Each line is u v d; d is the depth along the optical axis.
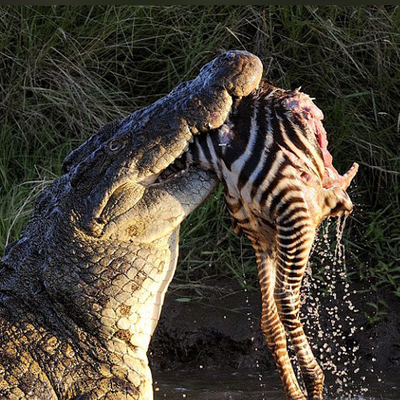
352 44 19.30
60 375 10.37
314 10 19.53
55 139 19.73
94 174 10.41
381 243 18.16
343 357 16.11
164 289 10.66
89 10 20.48
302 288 17.02
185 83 10.52
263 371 15.87
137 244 10.38
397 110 19.22
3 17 19.89
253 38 20.05
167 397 14.08
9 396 10.13
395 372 15.76
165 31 20.27
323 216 10.51
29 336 10.52
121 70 20.42
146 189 10.34
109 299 10.40
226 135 10.19
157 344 16.47
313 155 10.21
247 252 18.34
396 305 16.84
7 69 20.19
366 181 19.00
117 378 10.43
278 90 10.44
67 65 19.84
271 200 10.14
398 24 19.42
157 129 10.20
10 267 11.01
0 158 19.06
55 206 10.86
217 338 16.33
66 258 10.48
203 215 18.23
